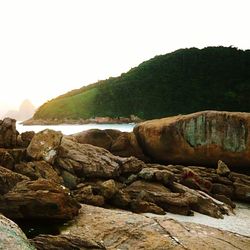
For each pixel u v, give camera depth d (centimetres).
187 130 2495
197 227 1132
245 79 14025
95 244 822
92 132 2792
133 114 16938
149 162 2795
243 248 996
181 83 16062
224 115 2372
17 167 1585
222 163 2197
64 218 1112
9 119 1856
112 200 1470
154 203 1504
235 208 1773
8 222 638
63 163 1722
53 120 19625
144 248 917
